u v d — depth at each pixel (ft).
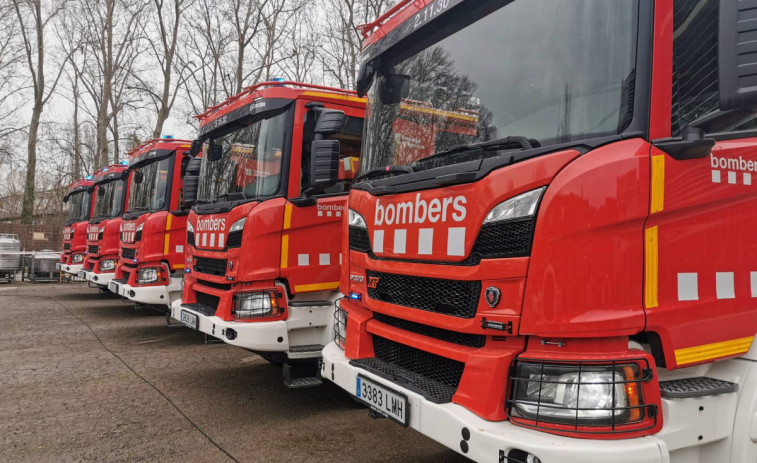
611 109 7.61
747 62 6.35
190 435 14.15
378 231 10.64
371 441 13.80
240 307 15.85
